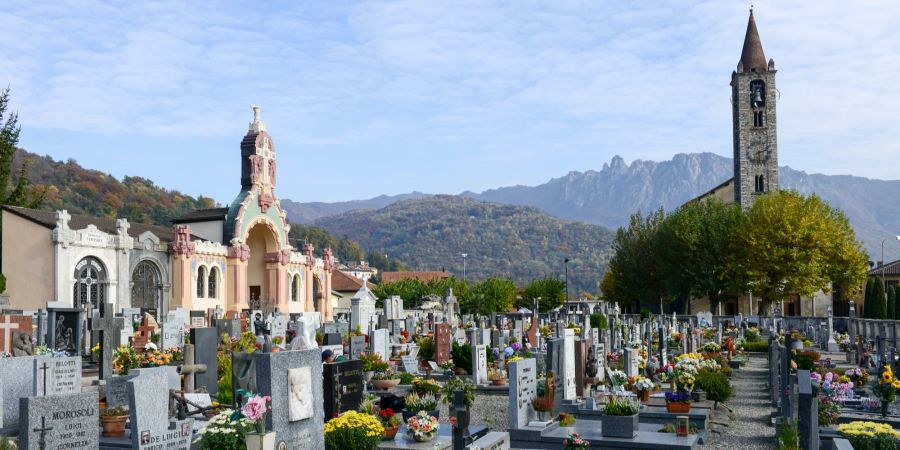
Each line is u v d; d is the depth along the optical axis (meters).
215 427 15.69
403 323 56.12
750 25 111.81
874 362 44.91
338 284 113.88
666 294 96.94
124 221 63.91
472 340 42.62
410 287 118.69
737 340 64.25
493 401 31.59
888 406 27.36
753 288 87.62
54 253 58.44
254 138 80.06
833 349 63.09
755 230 87.31
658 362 38.00
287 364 16.05
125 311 47.59
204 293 72.00
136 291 65.56
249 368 20.05
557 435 22.48
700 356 41.53
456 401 17.70
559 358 26.34
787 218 86.81
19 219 59.88
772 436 25.44
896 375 37.09
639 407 26.34
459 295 117.38
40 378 20.89
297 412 16.09
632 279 99.88
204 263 71.94
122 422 19.98
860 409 27.62
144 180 191.38
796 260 85.56
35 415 14.26
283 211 83.56
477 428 22.73
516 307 140.75
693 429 23.42
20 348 27.95
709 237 90.94
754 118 109.81
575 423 24.58
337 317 72.12
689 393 28.03
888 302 83.94
